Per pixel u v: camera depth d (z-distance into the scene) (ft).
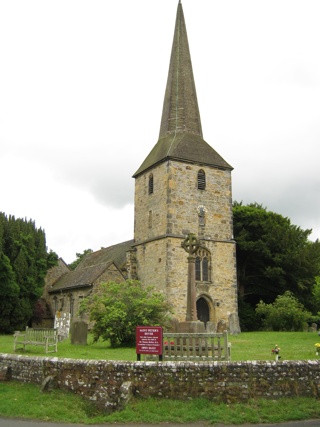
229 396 37.09
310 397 37.86
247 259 147.02
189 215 116.88
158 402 36.94
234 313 115.55
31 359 43.65
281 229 144.36
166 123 132.46
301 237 149.79
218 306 114.52
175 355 44.14
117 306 71.82
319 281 113.50
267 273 137.90
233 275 118.73
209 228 118.83
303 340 81.87
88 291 130.72
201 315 114.21
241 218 147.13
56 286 159.43
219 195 122.52
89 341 80.84
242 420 34.35
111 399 38.01
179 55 137.49
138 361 39.24
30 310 131.23
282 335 97.04
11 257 132.05
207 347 43.98
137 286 80.28
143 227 125.49
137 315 71.36
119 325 70.95
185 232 115.24
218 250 118.21
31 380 42.93
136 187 132.16
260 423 34.12
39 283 136.05
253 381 37.60
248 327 136.05
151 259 118.62
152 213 122.01
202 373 37.73
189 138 126.62
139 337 43.96
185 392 37.40
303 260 138.62
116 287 76.74
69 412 36.65
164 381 37.83
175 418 34.81
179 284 111.14
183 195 117.29
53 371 41.55
